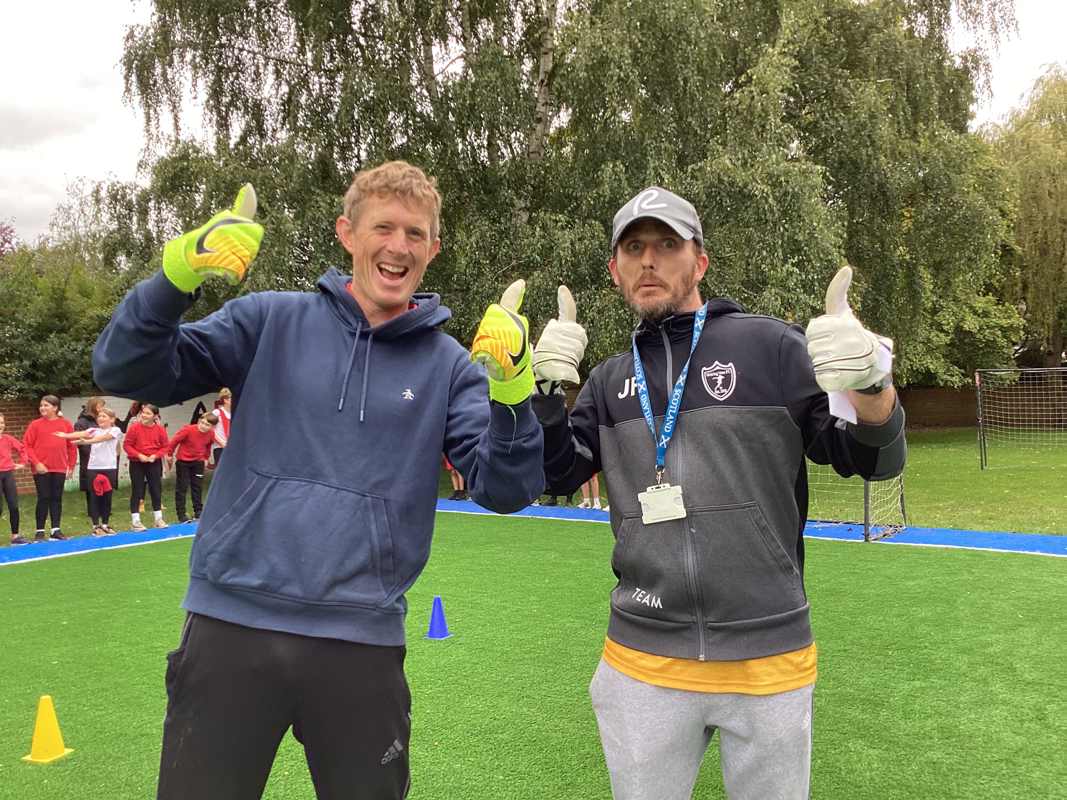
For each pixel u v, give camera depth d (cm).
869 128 1302
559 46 1134
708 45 1089
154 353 143
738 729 168
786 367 172
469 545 782
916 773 294
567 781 291
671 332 184
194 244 133
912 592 552
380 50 1153
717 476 170
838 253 1124
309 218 1091
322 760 154
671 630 171
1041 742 317
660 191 183
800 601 172
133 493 980
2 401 1496
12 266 1689
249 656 148
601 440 193
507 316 149
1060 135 2042
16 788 294
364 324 170
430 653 441
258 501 156
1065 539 741
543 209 1178
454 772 299
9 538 934
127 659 452
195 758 148
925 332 1748
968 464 1459
